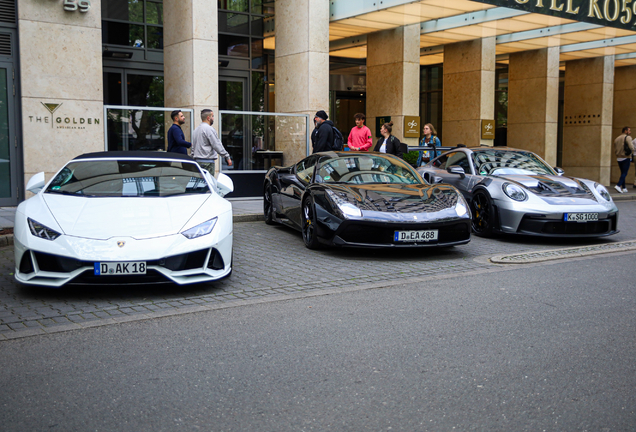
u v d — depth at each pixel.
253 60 15.27
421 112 20.89
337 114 18.80
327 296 4.85
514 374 3.14
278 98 13.41
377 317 4.22
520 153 9.30
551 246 7.46
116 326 3.98
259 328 3.96
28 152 9.41
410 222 6.24
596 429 2.53
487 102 16.42
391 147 10.30
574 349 3.54
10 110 9.48
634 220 10.30
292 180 7.90
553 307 4.50
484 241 7.83
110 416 2.64
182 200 5.20
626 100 20.28
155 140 10.70
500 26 14.16
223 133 11.51
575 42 16.28
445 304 4.59
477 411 2.70
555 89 17.70
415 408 2.74
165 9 11.86
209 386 2.98
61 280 4.46
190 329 3.93
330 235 6.48
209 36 11.24
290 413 2.68
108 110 10.18
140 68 13.62
